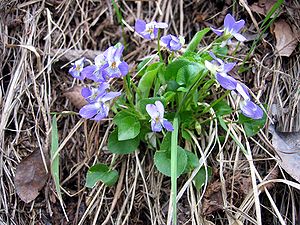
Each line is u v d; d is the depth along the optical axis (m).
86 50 0.24
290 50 0.23
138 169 0.22
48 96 0.23
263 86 0.23
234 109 0.22
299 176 0.21
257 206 0.20
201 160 0.21
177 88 0.21
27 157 0.22
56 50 0.24
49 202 0.22
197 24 0.25
